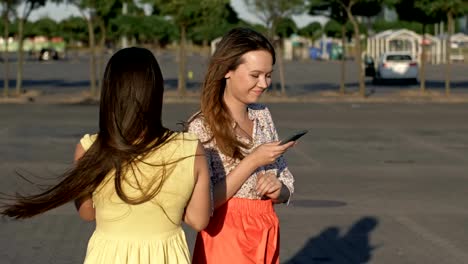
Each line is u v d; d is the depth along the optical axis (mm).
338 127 23672
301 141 20156
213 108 4672
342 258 9055
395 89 42656
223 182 4414
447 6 37062
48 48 93375
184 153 3969
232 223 4621
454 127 23891
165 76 54312
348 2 37719
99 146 3926
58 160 16453
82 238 9812
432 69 65688
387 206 12062
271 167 4785
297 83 47250
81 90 40438
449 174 15211
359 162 16641
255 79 4664
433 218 11250
